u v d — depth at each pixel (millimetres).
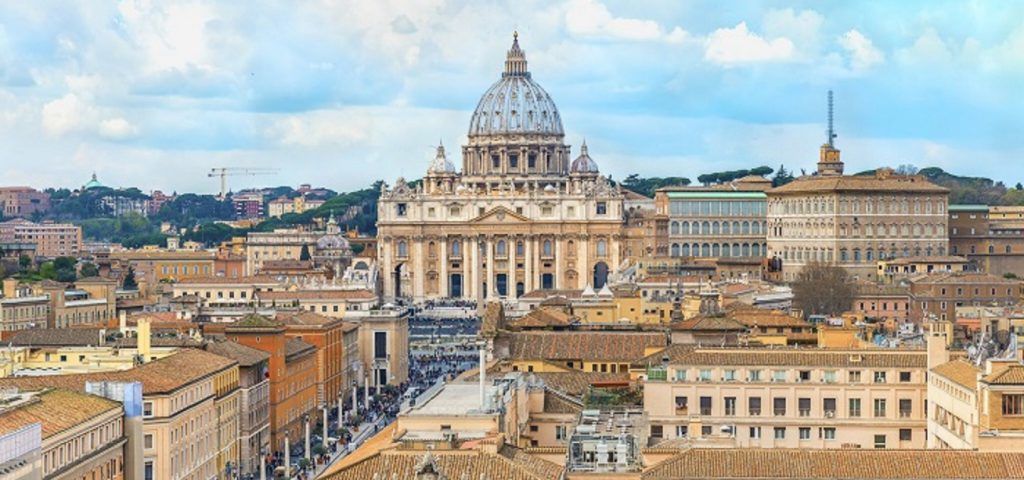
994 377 195000
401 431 186500
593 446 175250
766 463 176875
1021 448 186125
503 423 191375
